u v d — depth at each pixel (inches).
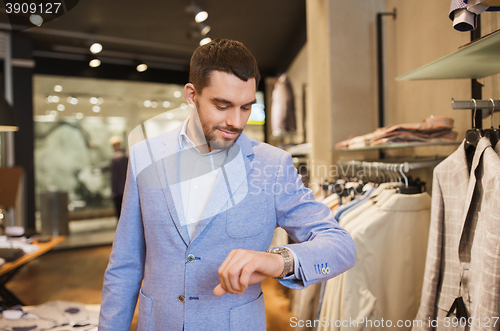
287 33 156.6
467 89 55.8
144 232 33.4
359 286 49.4
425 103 70.6
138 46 182.9
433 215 42.1
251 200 30.1
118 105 230.5
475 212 37.3
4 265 72.3
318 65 103.9
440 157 59.6
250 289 31.5
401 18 81.2
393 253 50.4
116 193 188.9
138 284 34.0
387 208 50.6
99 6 132.6
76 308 55.4
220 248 29.7
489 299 31.6
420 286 51.1
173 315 29.9
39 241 89.7
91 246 193.6
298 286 23.5
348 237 28.3
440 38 63.6
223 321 29.7
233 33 155.9
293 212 30.8
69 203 232.4
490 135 38.5
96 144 237.8
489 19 48.1
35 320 50.2
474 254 36.9
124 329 32.3
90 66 191.8
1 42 171.0
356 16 94.7
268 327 83.8
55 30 162.4
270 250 24.3
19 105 176.1
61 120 229.0
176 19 146.2
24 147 177.8
